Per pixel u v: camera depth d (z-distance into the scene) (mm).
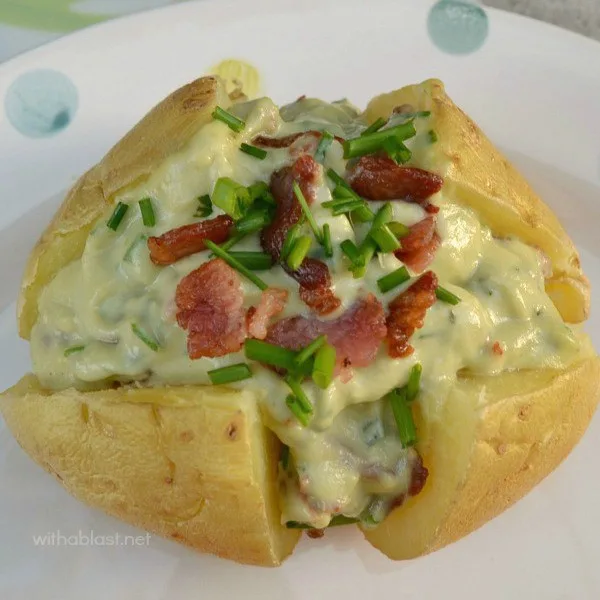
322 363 121
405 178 133
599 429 168
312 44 204
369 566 153
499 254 141
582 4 229
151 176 136
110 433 131
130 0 230
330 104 165
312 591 151
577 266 155
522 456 135
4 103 190
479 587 152
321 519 132
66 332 142
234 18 203
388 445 133
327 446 130
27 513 158
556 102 200
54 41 196
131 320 133
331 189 133
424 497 137
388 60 204
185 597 150
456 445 130
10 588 150
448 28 205
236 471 123
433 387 130
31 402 141
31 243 189
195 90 141
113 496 138
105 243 140
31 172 190
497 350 134
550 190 196
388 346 127
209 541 137
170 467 129
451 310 131
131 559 153
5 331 181
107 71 196
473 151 142
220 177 131
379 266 130
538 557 155
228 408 122
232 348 124
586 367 142
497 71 203
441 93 146
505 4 233
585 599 151
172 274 132
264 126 141
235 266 127
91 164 193
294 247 125
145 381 134
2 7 224
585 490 163
